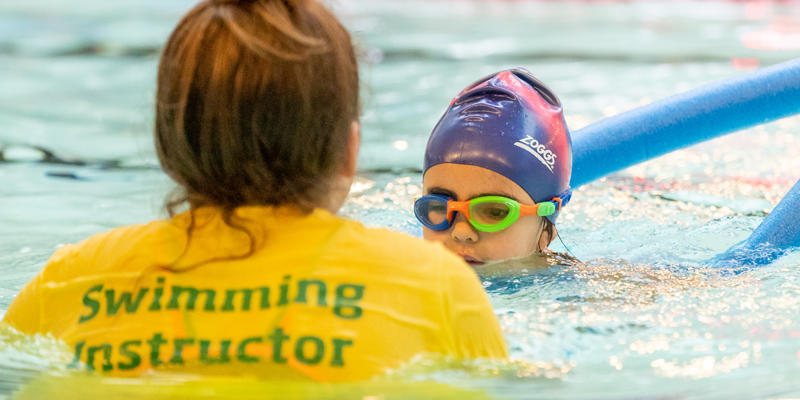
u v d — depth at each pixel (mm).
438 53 12383
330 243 2156
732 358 2545
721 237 4488
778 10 17375
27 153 6969
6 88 10008
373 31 14727
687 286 3400
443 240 3893
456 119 3936
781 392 2242
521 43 13320
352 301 2082
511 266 3764
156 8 17812
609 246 4359
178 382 2035
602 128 4930
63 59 12078
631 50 12438
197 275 2139
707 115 4891
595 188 5676
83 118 8398
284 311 2061
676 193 5520
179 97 2156
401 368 2047
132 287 2170
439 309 2133
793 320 2932
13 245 4477
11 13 16922
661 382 2334
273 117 2113
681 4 18812
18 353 2230
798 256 3832
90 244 2314
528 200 3871
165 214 2385
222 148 2133
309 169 2184
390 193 5500
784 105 4879
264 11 2160
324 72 2158
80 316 2199
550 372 2346
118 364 2096
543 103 4086
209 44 2141
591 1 19547
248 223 2166
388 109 8508
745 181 5812
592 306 3141
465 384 2129
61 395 2041
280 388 1997
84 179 6133
